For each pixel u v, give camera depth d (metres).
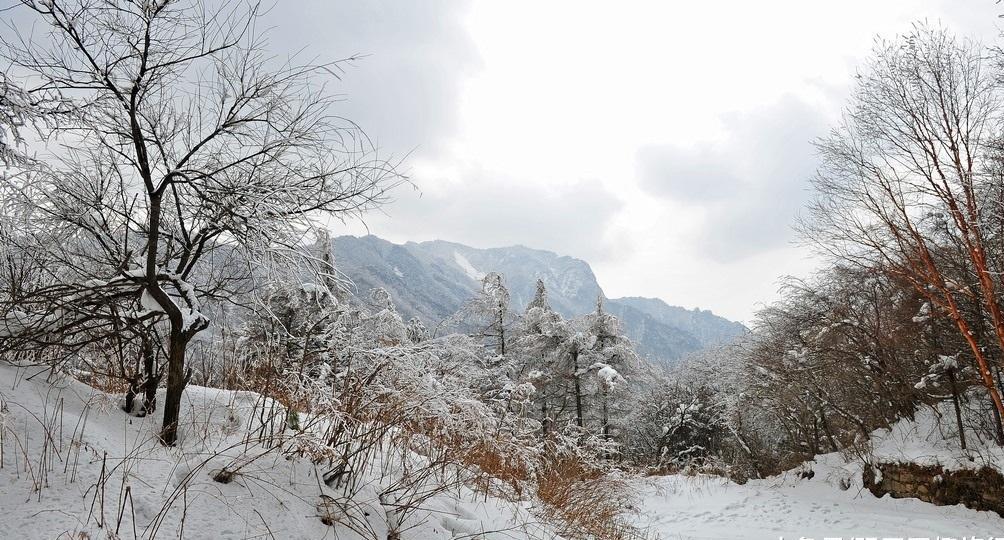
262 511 3.21
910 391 16.66
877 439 17.62
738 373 24.58
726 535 11.77
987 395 14.88
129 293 4.04
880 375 17.95
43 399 3.61
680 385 35.34
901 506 13.79
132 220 4.48
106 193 4.57
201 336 4.60
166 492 3.09
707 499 17.28
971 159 12.25
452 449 5.00
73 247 4.60
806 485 17.81
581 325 26.12
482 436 5.18
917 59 12.74
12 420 3.19
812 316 19.78
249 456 3.71
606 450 8.83
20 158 3.92
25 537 2.43
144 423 4.09
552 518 5.93
